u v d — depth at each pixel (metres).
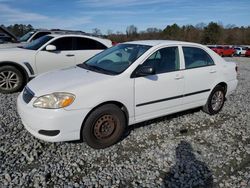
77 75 3.98
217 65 5.25
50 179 3.06
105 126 3.75
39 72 6.99
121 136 4.02
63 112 3.36
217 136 4.44
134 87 3.92
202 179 3.20
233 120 5.24
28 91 3.74
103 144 3.77
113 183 3.04
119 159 3.55
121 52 4.54
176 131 4.54
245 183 3.14
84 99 3.48
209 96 5.21
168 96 4.41
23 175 3.09
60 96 3.39
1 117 4.76
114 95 3.71
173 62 4.52
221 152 3.88
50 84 3.69
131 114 4.00
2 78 6.45
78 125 3.50
